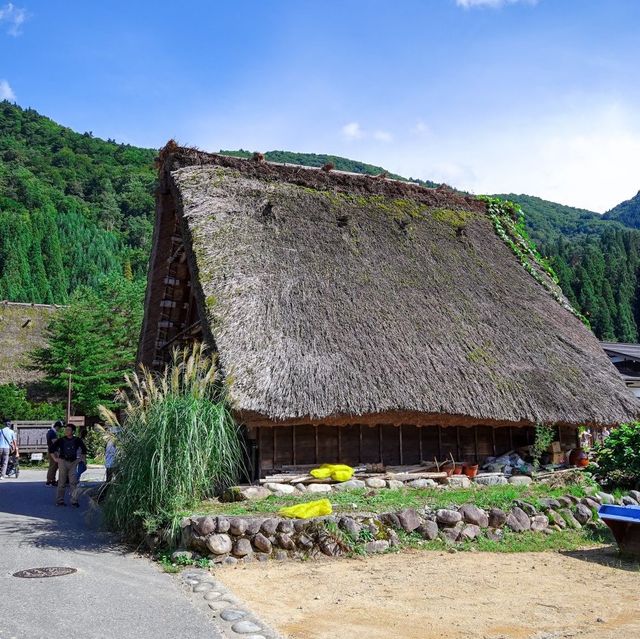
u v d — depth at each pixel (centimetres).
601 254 5531
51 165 9119
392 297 1125
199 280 982
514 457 1143
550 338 1228
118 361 2709
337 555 684
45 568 617
